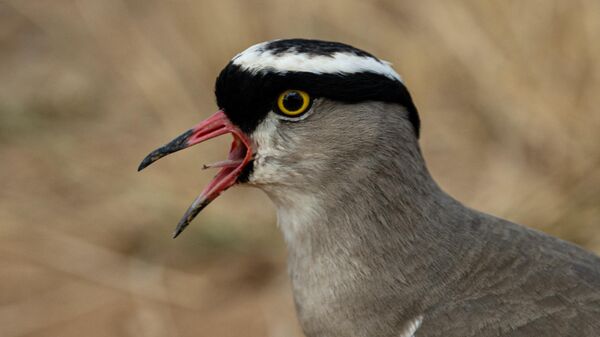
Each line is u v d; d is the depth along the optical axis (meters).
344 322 7.62
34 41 17.22
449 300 7.36
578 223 12.23
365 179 7.57
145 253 13.21
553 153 13.27
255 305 12.41
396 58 14.16
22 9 17.33
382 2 14.38
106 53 15.98
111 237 13.41
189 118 14.42
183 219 7.91
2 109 15.64
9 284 12.78
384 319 7.49
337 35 14.38
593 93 13.16
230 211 13.27
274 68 7.44
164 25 15.15
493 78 13.60
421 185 7.68
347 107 7.51
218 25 14.54
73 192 14.20
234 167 7.92
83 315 12.34
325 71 7.42
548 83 13.34
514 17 13.45
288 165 7.65
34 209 13.93
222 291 12.67
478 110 13.89
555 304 7.16
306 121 7.54
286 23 14.43
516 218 12.39
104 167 14.42
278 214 8.06
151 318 12.26
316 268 7.71
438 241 7.54
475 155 13.73
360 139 7.53
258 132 7.64
